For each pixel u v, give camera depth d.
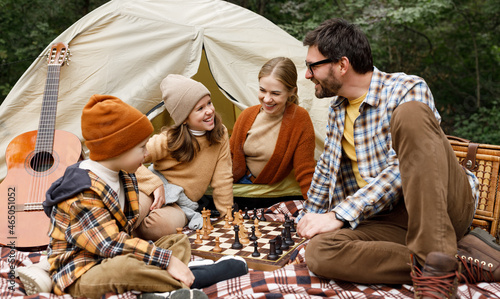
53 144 3.07
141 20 3.64
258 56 3.88
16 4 7.14
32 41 7.35
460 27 8.48
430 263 1.70
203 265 2.12
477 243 2.05
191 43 3.71
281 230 2.85
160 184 2.90
